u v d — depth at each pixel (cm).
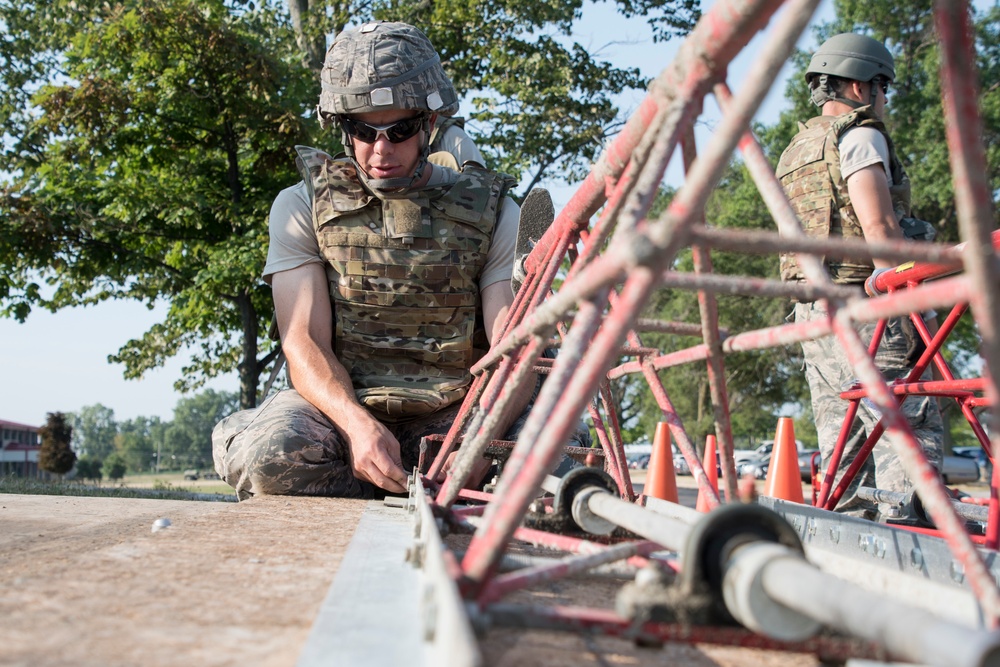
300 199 427
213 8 1705
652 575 108
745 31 114
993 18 3225
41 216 1645
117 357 2072
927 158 3167
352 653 105
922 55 3325
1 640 115
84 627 123
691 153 151
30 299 1808
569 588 176
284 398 400
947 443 2633
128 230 1720
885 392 123
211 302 1766
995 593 112
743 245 105
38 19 1920
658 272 104
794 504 265
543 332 168
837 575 161
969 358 3294
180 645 113
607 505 190
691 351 193
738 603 101
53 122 1656
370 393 397
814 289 127
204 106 1653
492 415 194
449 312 413
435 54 384
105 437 18025
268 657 108
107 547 201
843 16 3397
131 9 1614
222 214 1727
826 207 411
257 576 163
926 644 82
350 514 285
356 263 405
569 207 200
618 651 130
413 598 136
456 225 409
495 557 117
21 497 436
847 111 428
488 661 120
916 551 197
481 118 1819
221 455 395
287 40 1922
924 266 273
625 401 4128
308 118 1712
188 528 238
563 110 1766
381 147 382
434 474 278
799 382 3881
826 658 106
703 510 302
